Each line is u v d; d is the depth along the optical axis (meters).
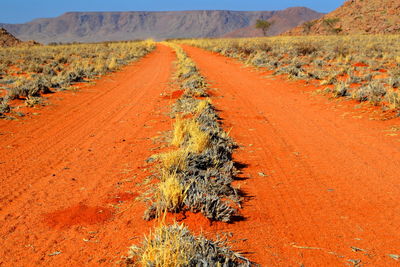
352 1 93.06
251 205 4.76
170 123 9.13
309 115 10.42
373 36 57.25
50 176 5.73
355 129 8.69
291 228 4.20
